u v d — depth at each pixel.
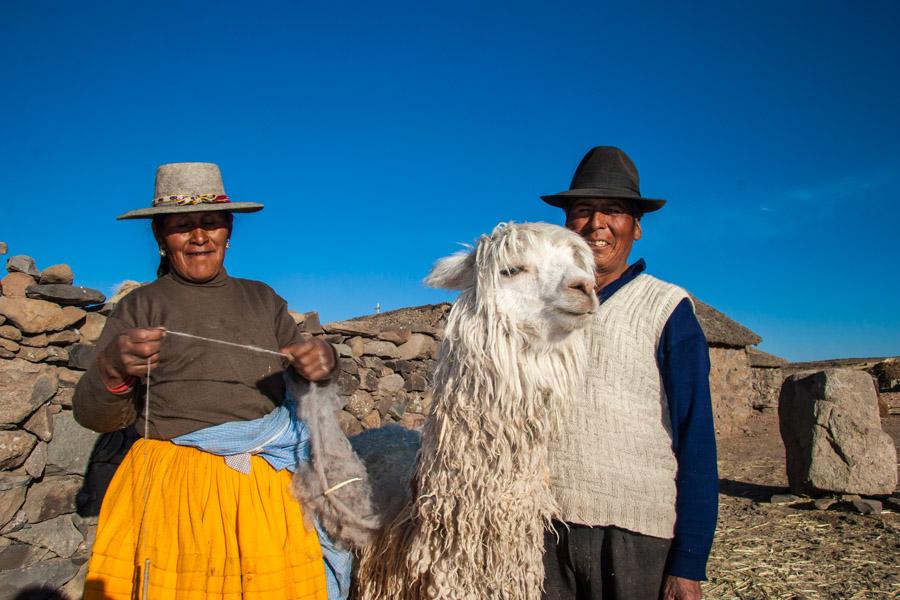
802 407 8.11
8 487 3.84
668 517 2.42
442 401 2.46
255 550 2.23
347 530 2.48
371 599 2.58
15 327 4.10
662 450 2.47
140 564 2.18
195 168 2.47
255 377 2.41
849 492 7.61
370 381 7.19
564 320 2.36
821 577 5.40
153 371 2.30
